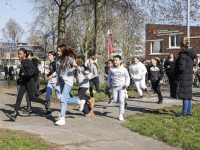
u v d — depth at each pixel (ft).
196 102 30.91
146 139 15.76
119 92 20.95
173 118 20.94
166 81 56.34
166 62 30.50
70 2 52.01
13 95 36.47
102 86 43.65
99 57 45.24
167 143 15.05
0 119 20.26
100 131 17.34
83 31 118.42
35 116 22.11
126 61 135.95
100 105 28.32
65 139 15.07
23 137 14.52
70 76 19.19
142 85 32.63
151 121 19.70
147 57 103.65
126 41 122.21
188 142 14.66
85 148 13.66
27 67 20.01
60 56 18.95
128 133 17.02
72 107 26.58
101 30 45.14
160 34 98.94
